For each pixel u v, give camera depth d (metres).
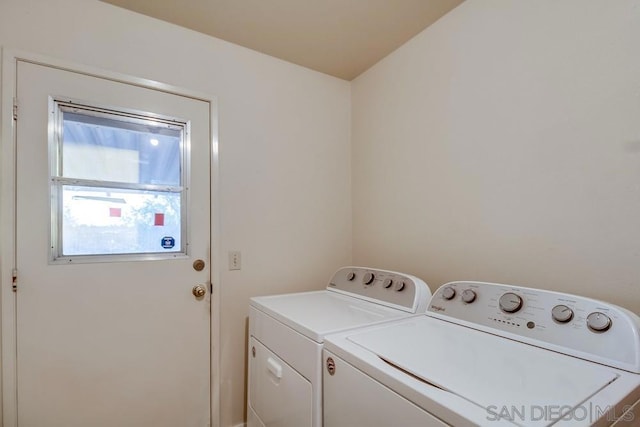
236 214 1.78
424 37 1.70
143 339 1.50
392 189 1.90
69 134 1.39
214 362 1.67
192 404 1.61
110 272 1.44
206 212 1.69
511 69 1.30
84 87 1.42
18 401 1.25
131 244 1.51
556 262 1.15
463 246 1.48
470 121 1.46
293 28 1.67
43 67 1.34
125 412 1.45
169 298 1.57
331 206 2.15
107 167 1.47
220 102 1.75
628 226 0.98
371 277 1.60
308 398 1.05
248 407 1.56
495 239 1.35
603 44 1.04
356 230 2.19
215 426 1.67
